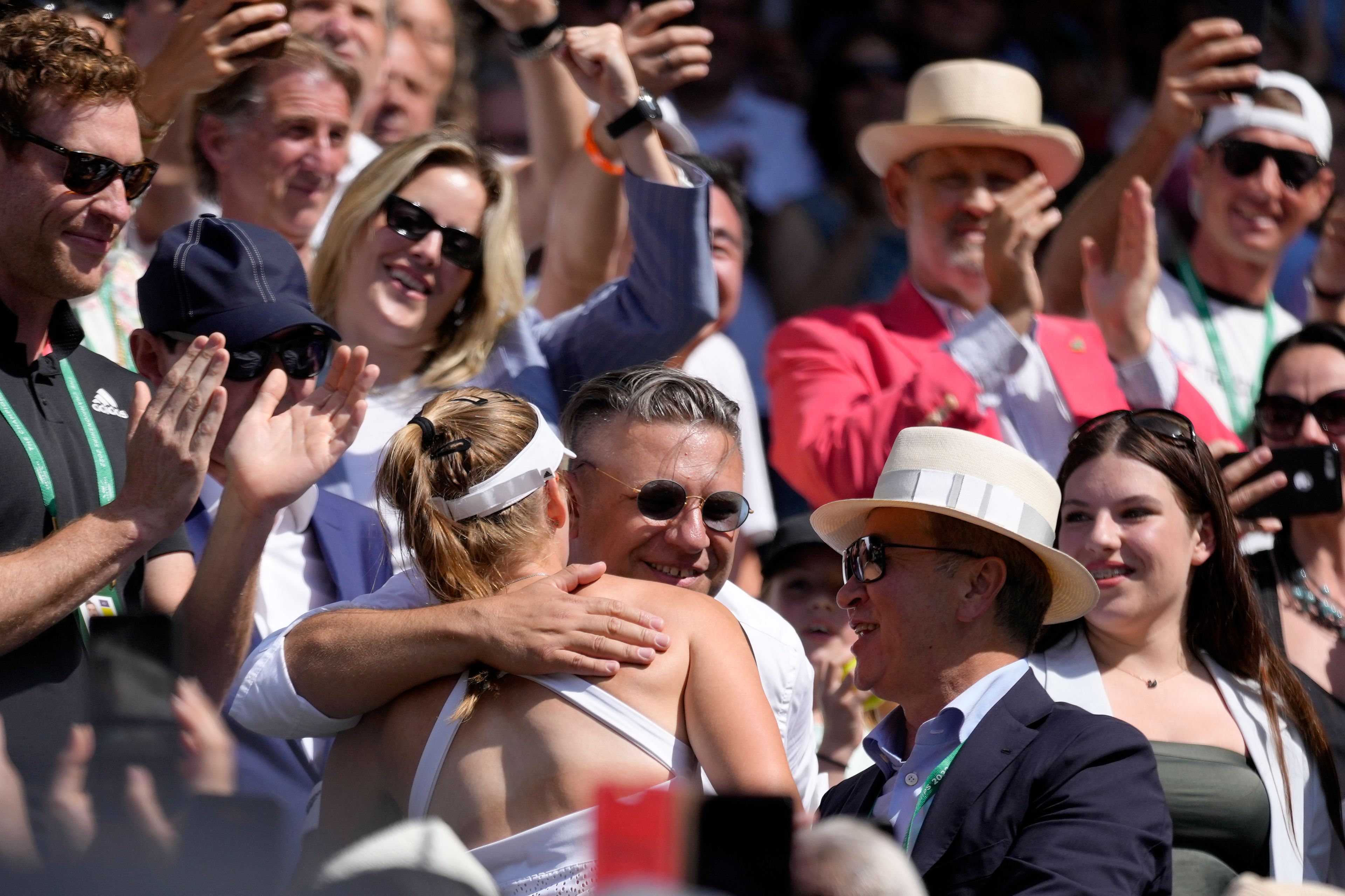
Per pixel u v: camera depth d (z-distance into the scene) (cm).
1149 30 3155
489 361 1684
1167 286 2234
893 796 1137
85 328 1598
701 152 2950
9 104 1196
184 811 720
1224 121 2227
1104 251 2217
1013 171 2009
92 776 835
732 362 2180
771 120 2980
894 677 1169
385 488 1056
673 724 962
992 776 1077
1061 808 1054
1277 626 1591
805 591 1659
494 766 950
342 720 1026
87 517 1133
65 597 1102
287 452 1219
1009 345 1786
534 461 1050
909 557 1165
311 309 1453
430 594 1072
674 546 1208
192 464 1141
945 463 1177
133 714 930
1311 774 1395
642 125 1695
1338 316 2427
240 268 1404
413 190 1644
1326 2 3200
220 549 1201
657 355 1695
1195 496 1407
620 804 613
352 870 680
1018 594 1160
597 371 1711
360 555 1455
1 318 1207
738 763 940
